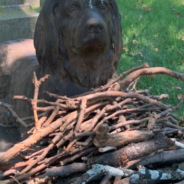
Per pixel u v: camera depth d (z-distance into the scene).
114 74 1.02
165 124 0.90
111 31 0.91
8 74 1.22
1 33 1.63
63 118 0.76
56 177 0.77
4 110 1.18
